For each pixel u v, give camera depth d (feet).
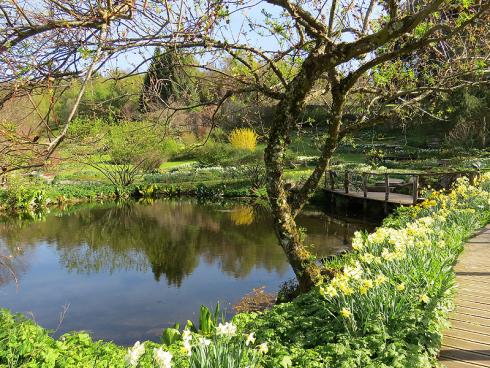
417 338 12.51
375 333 12.93
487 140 97.45
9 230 54.65
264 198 78.38
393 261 17.08
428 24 20.04
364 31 21.66
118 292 30.71
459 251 24.36
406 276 15.76
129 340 23.16
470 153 93.04
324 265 26.86
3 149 9.43
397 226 32.96
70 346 15.12
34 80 10.20
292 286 27.02
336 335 13.30
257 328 15.06
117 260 39.24
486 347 13.03
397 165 91.40
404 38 22.49
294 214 22.47
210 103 20.44
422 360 11.23
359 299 14.19
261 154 88.28
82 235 50.75
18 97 10.23
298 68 22.85
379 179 75.82
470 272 20.65
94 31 10.51
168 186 90.02
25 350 14.03
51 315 26.96
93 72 10.43
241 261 37.52
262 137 22.82
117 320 25.82
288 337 14.16
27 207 71.97
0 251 43.39
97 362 13.50
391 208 51.47
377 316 13.43
